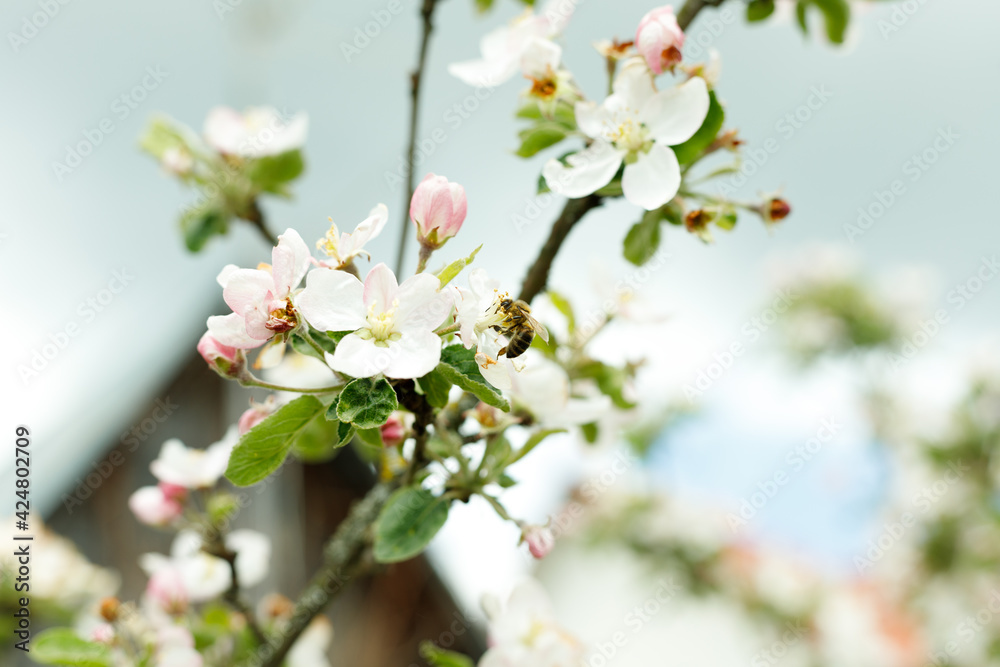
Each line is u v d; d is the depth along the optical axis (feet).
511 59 1.96
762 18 2.18
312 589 2.02
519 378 1.91
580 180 1.88
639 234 1.96
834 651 4.22
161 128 2.38
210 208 2.32
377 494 2.00
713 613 4.98
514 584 2.03
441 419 1.86
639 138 1.88
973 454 3.96
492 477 1.84
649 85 1.89
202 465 2.13
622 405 2.10
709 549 4.59
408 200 2.07
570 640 2.01
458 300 1.71
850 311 4.25
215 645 2.14
